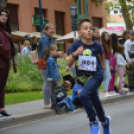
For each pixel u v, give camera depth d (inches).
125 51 616.1
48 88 466.0
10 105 508.1
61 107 469.1
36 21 1293.1
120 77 613.3
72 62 295.7
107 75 563.2
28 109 468.1
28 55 735.1
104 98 559.5
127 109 480.7
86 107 284.7
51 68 443.8
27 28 1380.4
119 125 368.8
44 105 470.0
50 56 449.7
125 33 667.4
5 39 377.1
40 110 454.6
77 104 482.6
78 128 363.6
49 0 1508.4
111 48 553.9
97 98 295.0
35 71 710.5
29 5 1393.9
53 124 393.4
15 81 689.6
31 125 393.7
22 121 410.0
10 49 386.3
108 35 546.3
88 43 295.1
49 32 453.4
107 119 301.9
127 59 616.1
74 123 393.1
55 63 448.5
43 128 372.8
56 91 472.7
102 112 297.4
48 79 448.5
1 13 378.3
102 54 303.9
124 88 701.9
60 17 1611.7
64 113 467.5
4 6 532.7
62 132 346.9
